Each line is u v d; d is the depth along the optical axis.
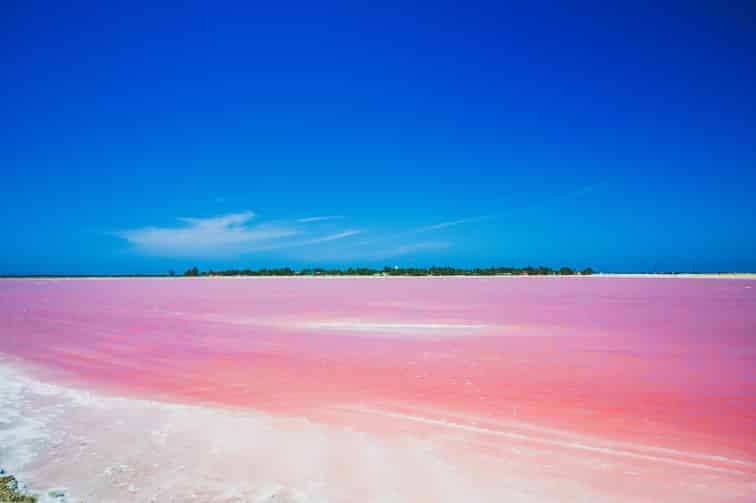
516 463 5.86
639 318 20.23
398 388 9.18
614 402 8.27
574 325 17.77
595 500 4.98
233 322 19.19
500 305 26.67
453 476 5.51
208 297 34.84
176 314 22.31
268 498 4.96
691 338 14.87
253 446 6.35
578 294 37.16
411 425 7.18
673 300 30.55
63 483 5.25
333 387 9.28
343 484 5.30
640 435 6.77
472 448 6.31
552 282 64.31
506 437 6.70
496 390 9.02
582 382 9.59
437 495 5.06
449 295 36.09
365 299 31.69
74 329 17.41
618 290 42.69
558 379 9.82
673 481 5.40
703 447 6.34
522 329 16.89
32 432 6.83
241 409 7.93
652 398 8.49
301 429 7.00
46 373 10.46
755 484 5.33
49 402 8.30
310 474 5.54
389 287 50.28
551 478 5.46
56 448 6.23
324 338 15.09
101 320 20.22
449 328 17.16
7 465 5.71
